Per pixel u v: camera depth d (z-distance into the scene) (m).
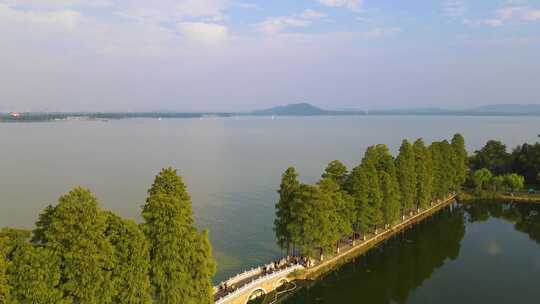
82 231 42.69
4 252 39.03
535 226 111.56
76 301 43.50
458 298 69.81
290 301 68.94
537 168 149.25
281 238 79.94
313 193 74.12
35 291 39.69
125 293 45.94
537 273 79.94
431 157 121.06
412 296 70.75
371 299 70.06
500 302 68.06
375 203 90.56
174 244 50.00
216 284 73.69
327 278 76.69
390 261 86.31
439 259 87.69
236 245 94.81
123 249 46.41
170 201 50.81
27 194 137.00
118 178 167.38
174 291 50.22
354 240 92.06
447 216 120.75
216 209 125.00
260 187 156.75
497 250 93.12
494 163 160.62
